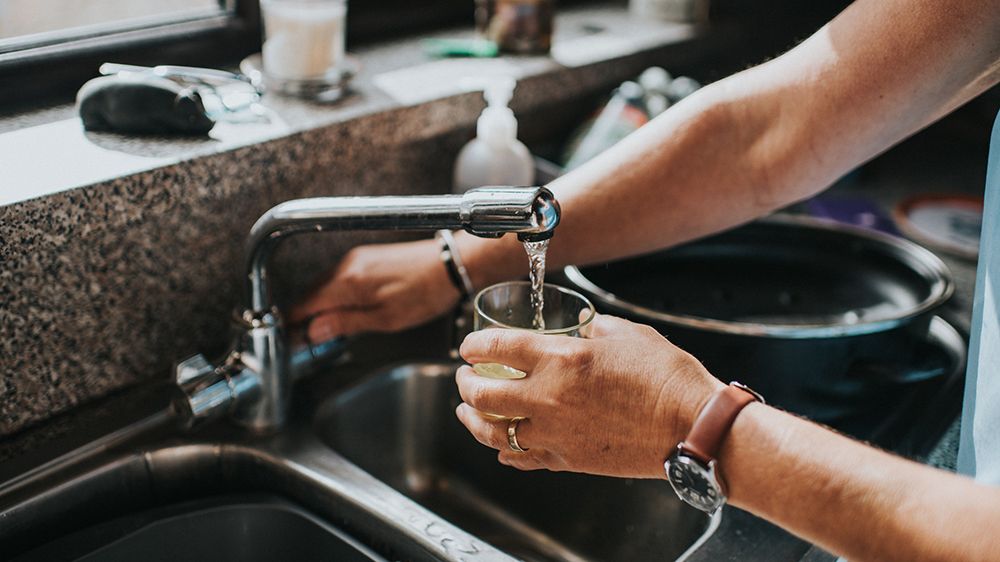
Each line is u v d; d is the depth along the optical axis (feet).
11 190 2.72
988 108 5.88
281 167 3.35
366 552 2.69
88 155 3.03
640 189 3.02
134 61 3.79
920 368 3.38
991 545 1.66
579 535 3.24
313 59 3.71
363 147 3.65
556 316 2.44
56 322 2.89
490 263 3.18
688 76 5.46
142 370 3.20
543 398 2.12
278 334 2.97
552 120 4.96
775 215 4.16
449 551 2.51
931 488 1.77
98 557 2.63
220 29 4.07
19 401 2.88
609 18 5.58
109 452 2.87
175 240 3.13
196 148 3.15
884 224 4.54
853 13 2.75
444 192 4.21
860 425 3.10
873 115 2.71
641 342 2.13
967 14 2.46
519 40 4.67
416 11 4.96
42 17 3.73
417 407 3.46
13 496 2.66
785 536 2.60
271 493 2.93
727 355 3.12
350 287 3.22
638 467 2.13
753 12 5.93
